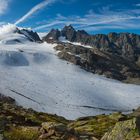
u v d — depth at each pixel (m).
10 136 21.28
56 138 22.06
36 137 22.38
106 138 20.17
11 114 57.00
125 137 18.83
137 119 19.48
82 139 23.11
